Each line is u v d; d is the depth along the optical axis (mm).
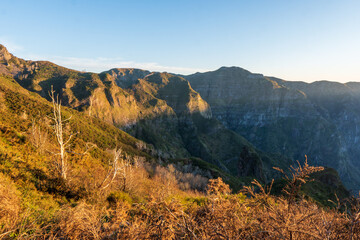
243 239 1966
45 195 7684
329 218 2121
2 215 3365
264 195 2463
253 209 2344
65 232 2461
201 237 1996
